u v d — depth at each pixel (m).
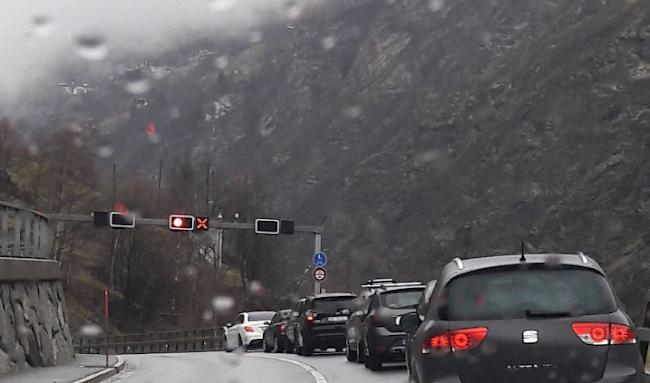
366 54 151.88
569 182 86.94
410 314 10.80
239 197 91.56
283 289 92.06
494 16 136.38
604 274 8.75
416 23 149.75
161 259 83.81
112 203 80.62
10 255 22.19
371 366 21.31
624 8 99.94
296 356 30.06
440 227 98.88
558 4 131.00
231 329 43.81
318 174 122.38
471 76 125.69
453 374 8.38
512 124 100.31
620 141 85.75
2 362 19.98
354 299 30.00
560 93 95.62
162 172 99.62
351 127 132.88
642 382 8.38
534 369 8.20
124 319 80.25
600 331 8.23
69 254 78.88
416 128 116.06
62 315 27.50
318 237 47.31
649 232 73.38
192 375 22.27
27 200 77.81
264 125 146.00
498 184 95.69
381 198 109.88
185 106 143.62
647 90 89.19
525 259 8.85
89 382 19.72
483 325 8.36
